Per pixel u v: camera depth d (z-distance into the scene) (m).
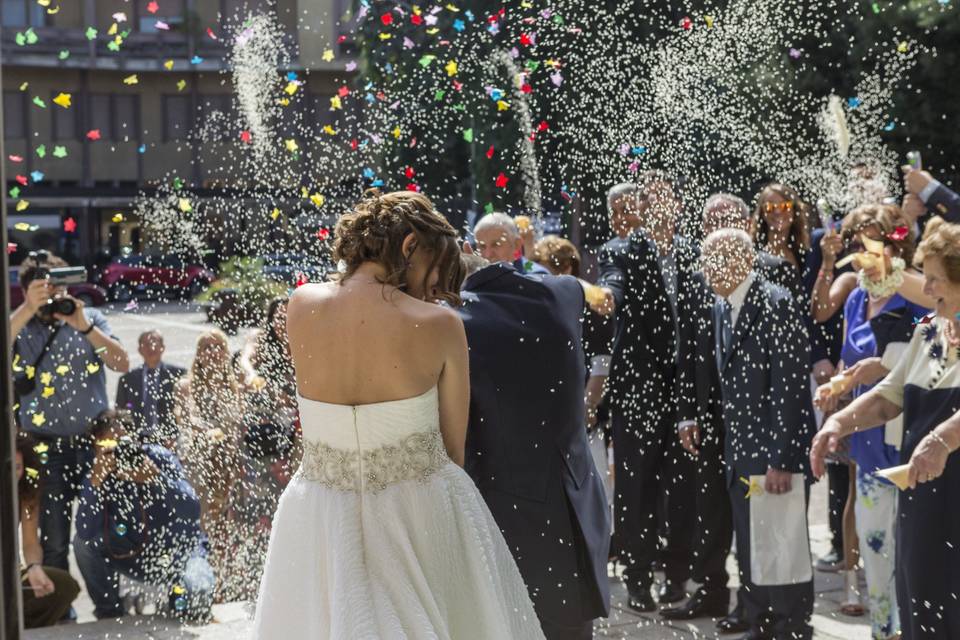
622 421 4.80
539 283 3.40
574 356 3.36
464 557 2.61
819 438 3.63
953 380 3.37
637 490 4.80
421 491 2.56
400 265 2.64
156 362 5.29
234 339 4.79
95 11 30.34
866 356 4.27
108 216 30.75
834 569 5.41
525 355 3.28
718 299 4.36
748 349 4.18
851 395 4.98
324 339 2.59
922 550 3.37
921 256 3.43
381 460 2.55
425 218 2.69
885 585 4.17
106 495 4.71
